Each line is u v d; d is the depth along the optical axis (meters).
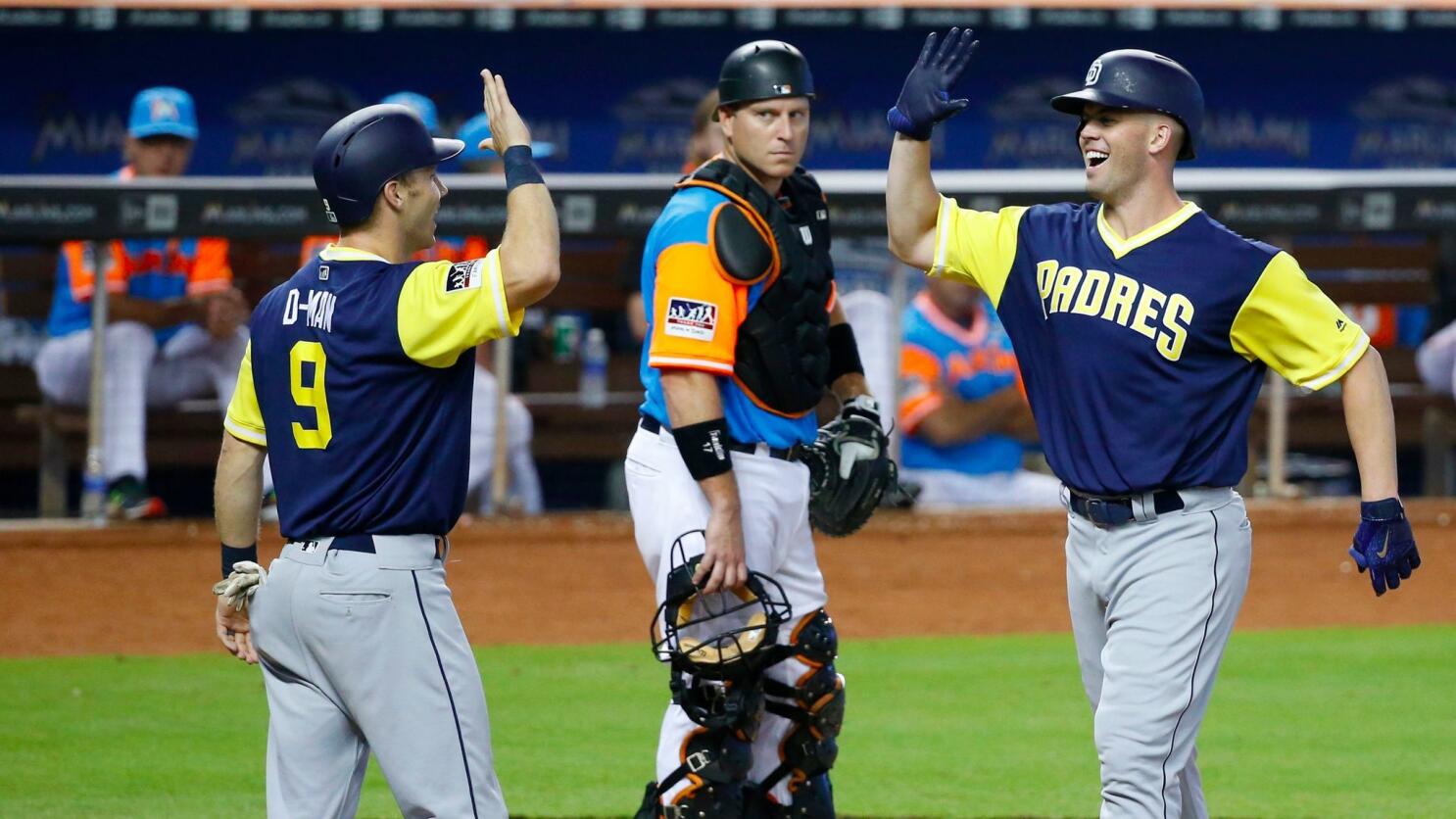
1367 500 14.00
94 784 19.83
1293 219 34.41
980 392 36.72
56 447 35.88
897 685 25.41
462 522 34.69
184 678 25.75
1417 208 34.34
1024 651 27.80
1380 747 21.67
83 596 31.11
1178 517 14.17
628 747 21.81
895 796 19.55
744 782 16.06
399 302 13.13
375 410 13.18
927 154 15.44
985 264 15.12
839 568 33.50
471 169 34.47
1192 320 13.95
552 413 38.00
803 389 15.90
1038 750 21.61
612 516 36.22
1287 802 19.20
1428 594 31.97
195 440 36.16
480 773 13.45
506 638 28.69
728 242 15.15
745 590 15.27
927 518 35.75
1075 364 14.31
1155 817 13.92
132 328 34.84
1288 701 24.23
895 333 35.66
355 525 13.21
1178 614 14.04
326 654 13.24
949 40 15.29
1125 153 14.22
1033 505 37.22
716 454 15.18
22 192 33.00
